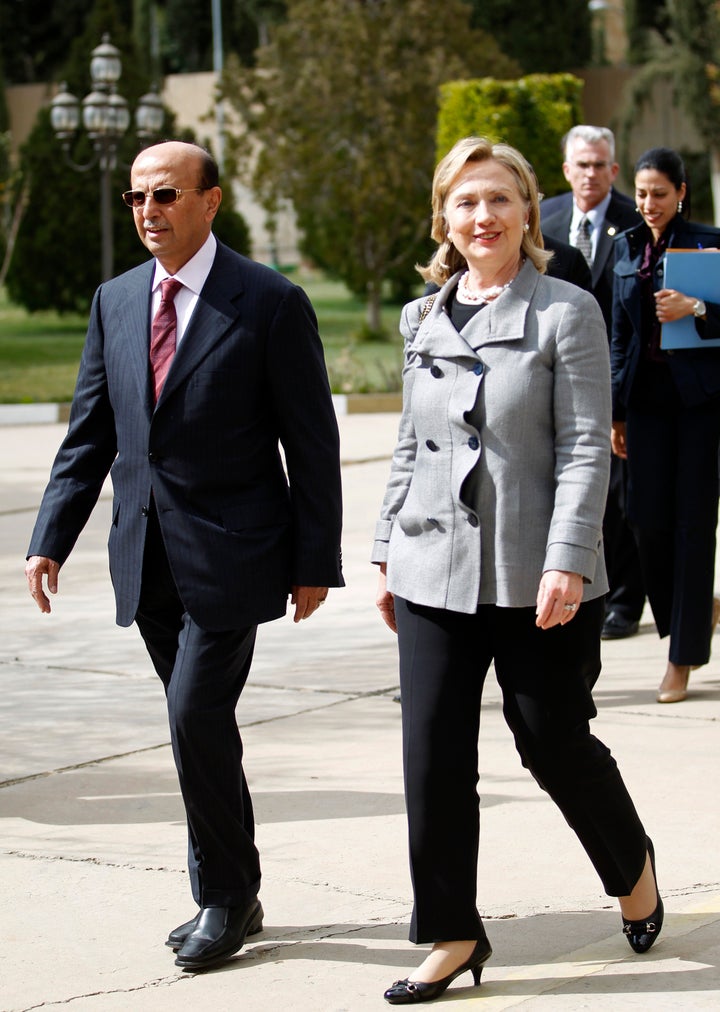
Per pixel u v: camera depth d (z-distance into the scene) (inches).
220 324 184.9
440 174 180.7
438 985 170.7
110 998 174.2
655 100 1872.5
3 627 380.5
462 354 173.5
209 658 183.2
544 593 165.2
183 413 184.2
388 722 291.4
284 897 204.7
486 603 171.3
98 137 987.3
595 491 168.4
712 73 1628.9
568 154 343.3
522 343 172.7
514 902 200.8
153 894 208.4
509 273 179.0
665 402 299.7
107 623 384.2
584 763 172.6
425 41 1414.9
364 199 1392.7
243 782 192.2
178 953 182.4
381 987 175.6
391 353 1298.0
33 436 802.2
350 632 370.6
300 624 380.5
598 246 341.1
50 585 195.3
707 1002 167.8
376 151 1389.0
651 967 177.9
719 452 299.3
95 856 223.1
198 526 184.1
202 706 181.6
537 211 179.6
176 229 185.2
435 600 172.1
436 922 170.6
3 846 228.1
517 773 256.8
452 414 173.2
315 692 315.0
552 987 173.2
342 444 716.7
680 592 298.5
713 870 211.0
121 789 255.3
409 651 175.5
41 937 193.6
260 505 187.8
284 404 187.2
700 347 293.6
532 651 171.5
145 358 186.9
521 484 171.5
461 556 171.9
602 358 172.4
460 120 916.6
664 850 218.7
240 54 2588.6
